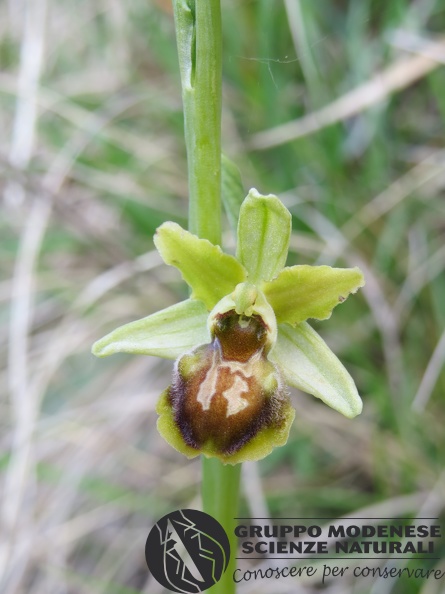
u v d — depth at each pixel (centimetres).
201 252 6
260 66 10
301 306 6
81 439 10
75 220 10
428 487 9
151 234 10
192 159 6
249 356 6
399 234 10
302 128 10
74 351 10
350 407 6
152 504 10
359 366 10
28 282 10
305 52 10
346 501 9
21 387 10
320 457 10
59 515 10
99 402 10
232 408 6
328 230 10
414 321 10
